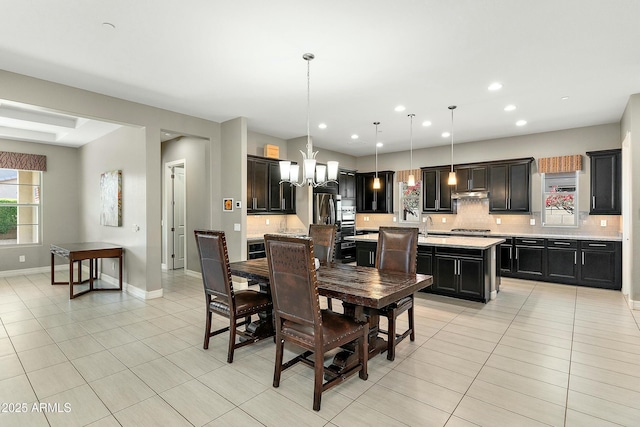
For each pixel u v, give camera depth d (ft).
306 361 7.78
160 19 8.26
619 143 17.53
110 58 10.37
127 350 9.62
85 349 9.66
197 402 7.06
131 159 15.90
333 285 8.27
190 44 9.52
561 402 7.00
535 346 9.86
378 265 10.97
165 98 14.03
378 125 18.48
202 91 13.24
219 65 10.87
